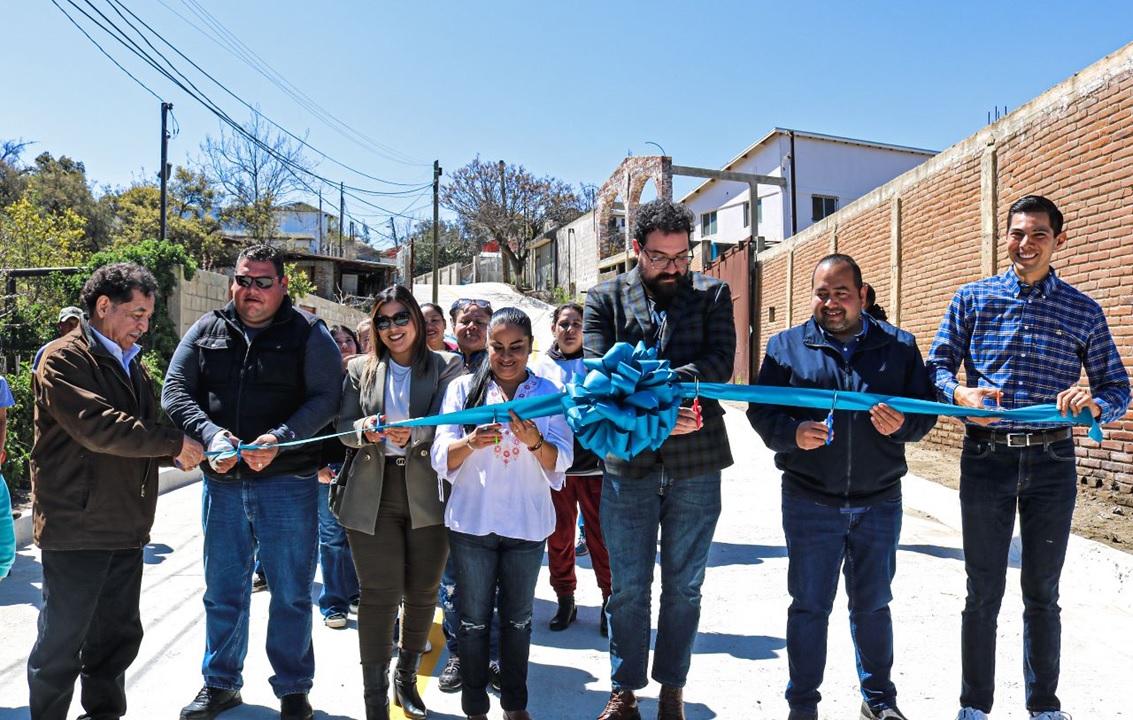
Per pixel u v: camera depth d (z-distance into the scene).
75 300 11.10
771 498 8.50
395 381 3.67
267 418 3.58
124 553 3.29
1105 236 6.97
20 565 6.15
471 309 4.89
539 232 49.66
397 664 3.64
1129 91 6.66
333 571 4.93
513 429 3.18
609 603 3.45
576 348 4.89
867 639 3.27
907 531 6.77
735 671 4.11
